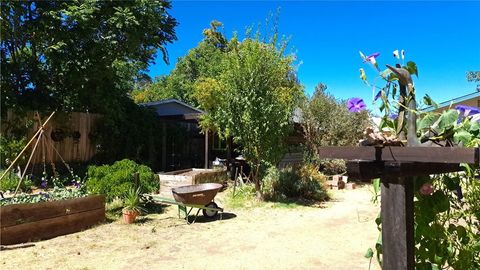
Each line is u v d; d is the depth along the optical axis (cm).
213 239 689
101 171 887
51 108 1423
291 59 1143
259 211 938
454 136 226
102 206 799
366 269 523
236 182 1256
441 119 230
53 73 1461
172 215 884
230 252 611
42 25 1339
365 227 770
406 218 193
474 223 299
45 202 685
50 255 590
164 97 3784
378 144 206
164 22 1625
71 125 1460
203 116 1580
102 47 1456
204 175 1258
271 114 1036
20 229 648
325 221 832
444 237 267
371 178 194
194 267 541
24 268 532
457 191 282
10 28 1359
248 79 1038
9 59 1425
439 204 260
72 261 565
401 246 192
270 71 1054
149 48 1655
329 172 1530
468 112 247
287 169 1168
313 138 1575
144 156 1744
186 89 3591
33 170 1315
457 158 171
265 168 1102
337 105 1609
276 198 1072
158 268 538
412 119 223
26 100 1366
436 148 178
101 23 1418
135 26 1415
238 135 1058
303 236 707
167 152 1866
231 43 1112
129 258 582
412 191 202
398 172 189
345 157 205
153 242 668
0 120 1285
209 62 3338
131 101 1728
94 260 571
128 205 819
